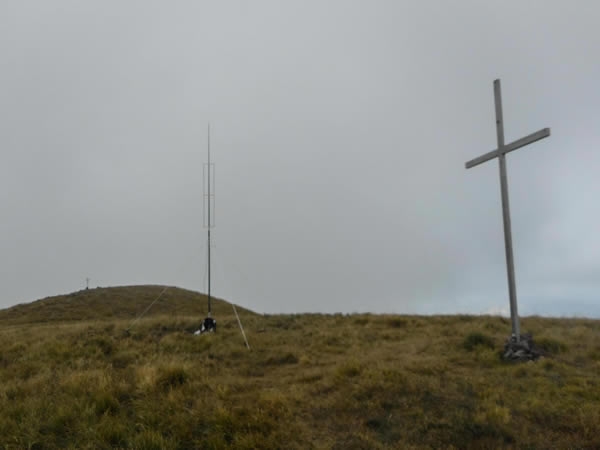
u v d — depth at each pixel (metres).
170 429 6.87
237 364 12.05
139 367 10.52
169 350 13.59
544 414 7.21
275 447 6.33
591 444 6.37
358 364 9.98
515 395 8.10
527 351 11.13
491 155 13.03
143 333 16.50
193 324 18.70
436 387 8.40
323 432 6.92
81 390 8.50
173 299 44.34
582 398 7.96
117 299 43.12
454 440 6.46
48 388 8.76
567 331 14.84
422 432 6.77
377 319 18.95
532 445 6.37
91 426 6.86
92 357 12.30
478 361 11.02
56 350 12.69
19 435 6.56
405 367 10.08
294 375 10.50
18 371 10.60
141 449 6.24
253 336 15.86
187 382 9.05
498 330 15.38
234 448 6.30
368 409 7.58
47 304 41.31
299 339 15.24
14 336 16.73
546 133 11.18
